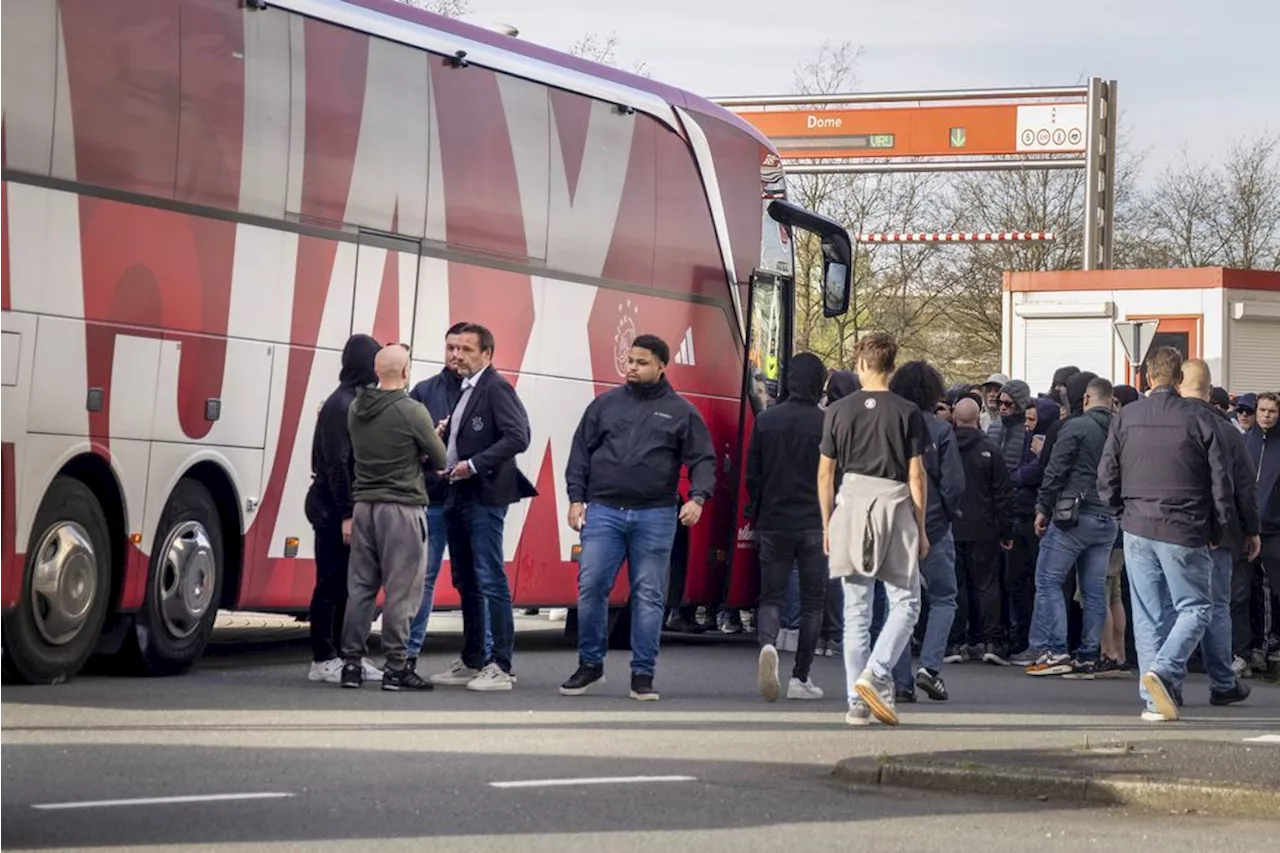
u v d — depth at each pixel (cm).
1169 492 1506
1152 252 7675
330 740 1127
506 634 1508
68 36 1372
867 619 1369
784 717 1386
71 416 1379
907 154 6041
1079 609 2103
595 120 1978
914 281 6794
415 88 1755
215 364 1522
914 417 1357
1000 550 2078
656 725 1286
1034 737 1280
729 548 2152
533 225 1891
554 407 1920
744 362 2180
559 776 1016
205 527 1539
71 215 1375
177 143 1478
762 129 6191
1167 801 993
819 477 1386
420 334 1756
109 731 1127
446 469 1491
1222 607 1639
